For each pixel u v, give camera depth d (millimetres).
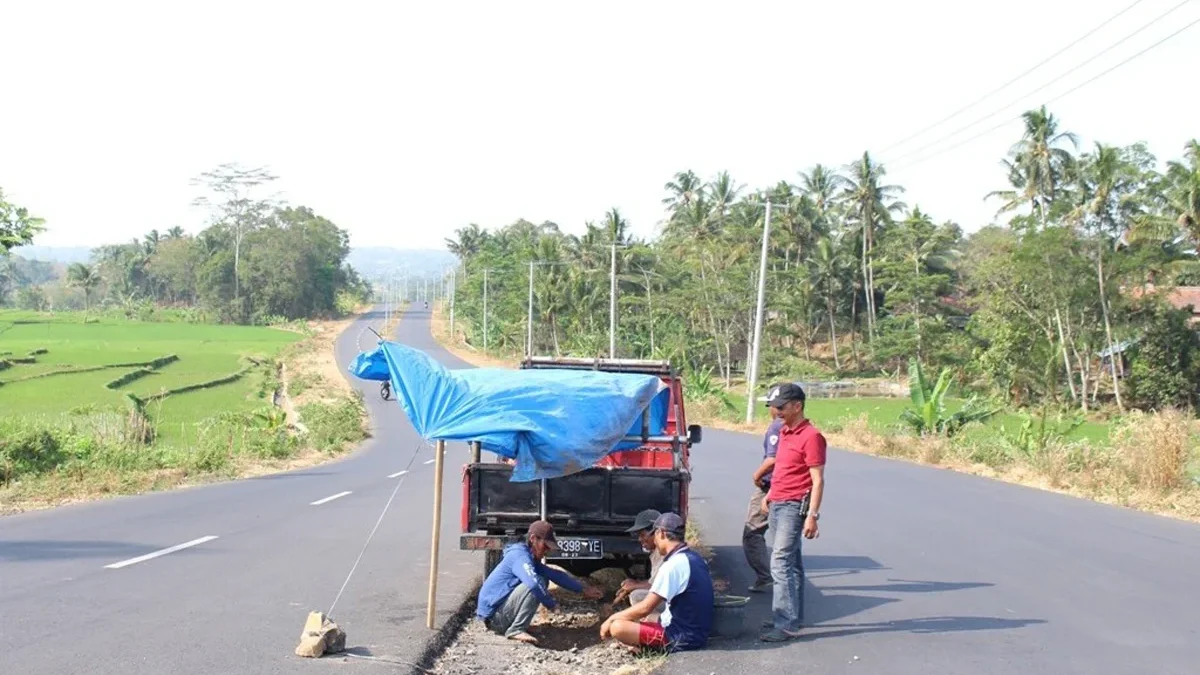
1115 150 53281
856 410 51500
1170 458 17547
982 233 81062
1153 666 7078
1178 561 11180
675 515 7844
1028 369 55438
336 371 76562
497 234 136000
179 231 170125
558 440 8180
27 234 20469
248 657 6996
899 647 7602
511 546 8469
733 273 73688
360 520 14477
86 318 126375
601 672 7367
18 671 6492
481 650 7961
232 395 54781
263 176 147000
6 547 11305
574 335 81250
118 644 7207
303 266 137250
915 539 12727
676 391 11055
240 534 12766
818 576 10391
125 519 13977
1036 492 18297
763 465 9562
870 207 79688
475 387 8258
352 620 8328
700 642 7668
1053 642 7730
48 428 20719
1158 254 52625
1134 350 54750
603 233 82812
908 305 77625
